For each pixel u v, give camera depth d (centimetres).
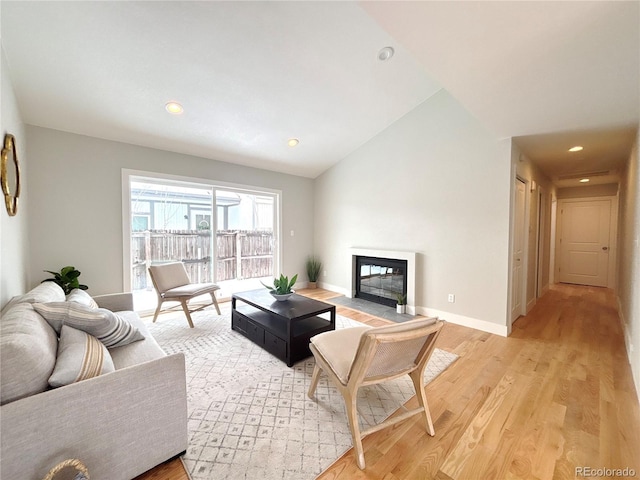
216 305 355
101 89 260
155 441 123
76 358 118
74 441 103
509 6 127
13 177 203
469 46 155
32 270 284
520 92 203
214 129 347
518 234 339
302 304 266
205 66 250
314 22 222
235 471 127
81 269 314
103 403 109
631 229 286
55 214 296
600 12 129
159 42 220
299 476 124
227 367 223
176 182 388
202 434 149
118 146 336
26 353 102
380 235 421
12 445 91
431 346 147
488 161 303
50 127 291
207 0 193
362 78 297
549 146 321
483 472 127
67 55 221
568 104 220
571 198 595
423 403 152
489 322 305
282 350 234
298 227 532
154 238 379
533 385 199
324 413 168
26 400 94
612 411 169
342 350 159
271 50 243
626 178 362
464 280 325
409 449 140
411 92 336
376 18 136
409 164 378
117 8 191
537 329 313
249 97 300
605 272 560
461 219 326
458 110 326
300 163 480
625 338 278
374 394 189
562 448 141
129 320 219
